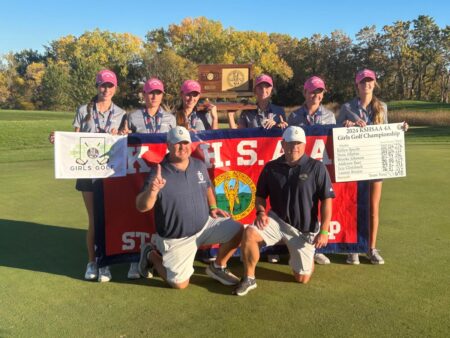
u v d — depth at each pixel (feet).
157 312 12.49
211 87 22.20
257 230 14.02
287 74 247.91
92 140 15.35
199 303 13.08
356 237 16.49
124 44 258.57
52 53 321.32
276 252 16.57
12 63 331.77
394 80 285.64
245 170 16.80
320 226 14.64
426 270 15.15
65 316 12.26
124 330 11.46
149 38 276.00
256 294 13.65
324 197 14.24
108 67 246.68
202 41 255.70
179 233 14.01
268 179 14.60
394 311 12.21
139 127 16.43
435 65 286.25
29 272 15.58
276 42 283.59
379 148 16.39
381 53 274.98
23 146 66.74
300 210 14.19
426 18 274.36
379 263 15.85
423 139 70.28
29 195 28.48
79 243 18.86
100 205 15.62
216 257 15.12
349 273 15.17
